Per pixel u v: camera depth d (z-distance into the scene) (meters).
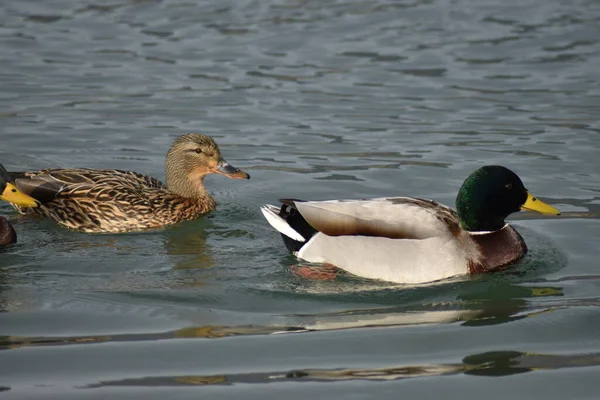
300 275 12.65
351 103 20.45
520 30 24.59
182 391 9.48
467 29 24.78
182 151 15.38
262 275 12.70
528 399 9.46
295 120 19.48
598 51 23.19
